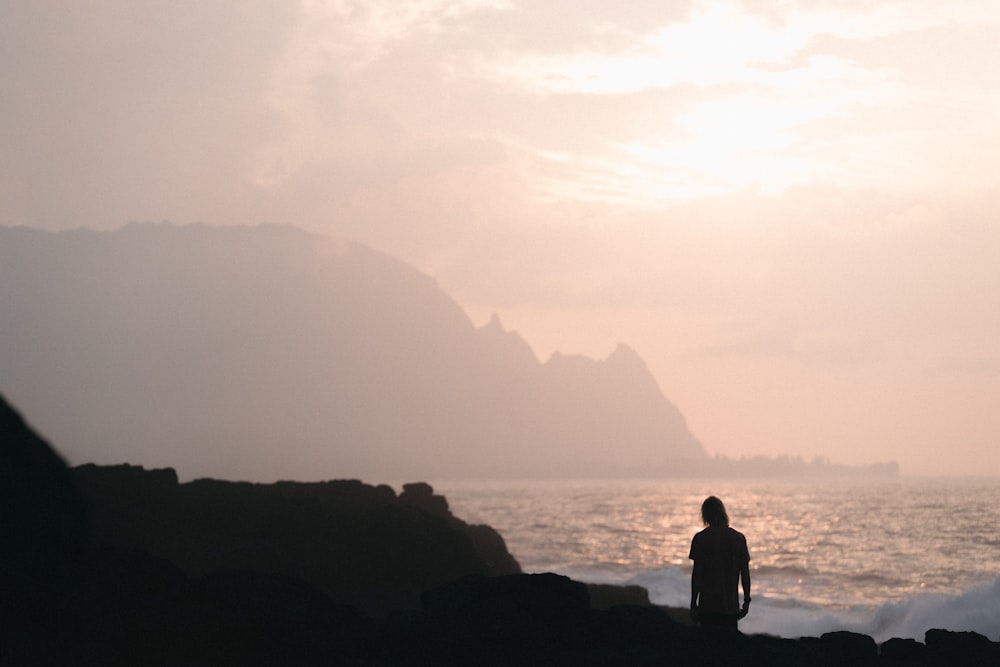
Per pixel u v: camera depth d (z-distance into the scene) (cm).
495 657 889
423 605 1080
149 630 712
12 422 623
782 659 904
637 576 4478
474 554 3212
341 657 818
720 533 1018
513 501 19200
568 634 984
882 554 5728
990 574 4444
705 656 886
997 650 1009
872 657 1012
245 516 2842
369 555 2861
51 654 603
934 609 2938
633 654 893
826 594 3931
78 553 656
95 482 2948
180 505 2912
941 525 8044
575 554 6319
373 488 4178
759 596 3903
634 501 18712
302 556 2733
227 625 762
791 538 7369
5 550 591
